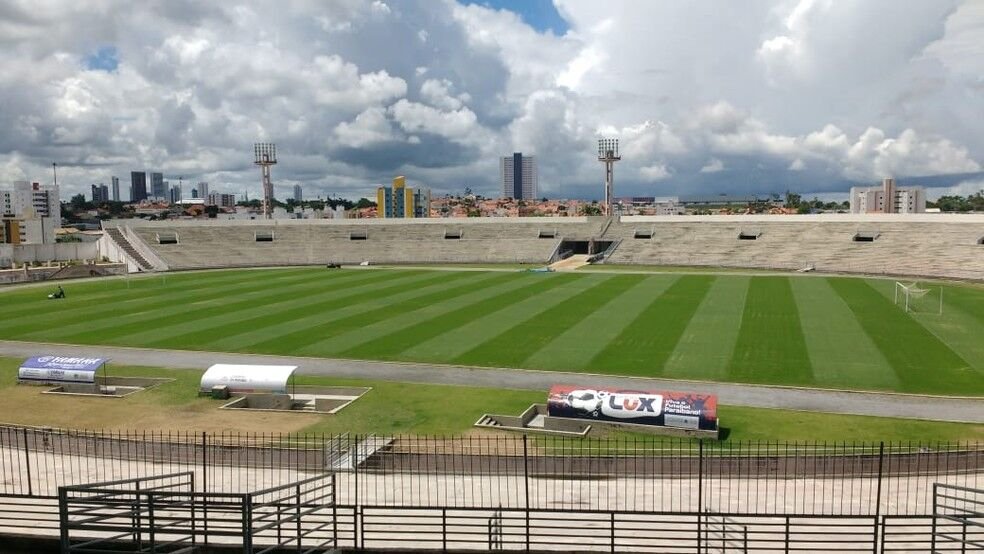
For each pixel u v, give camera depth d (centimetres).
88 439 3075
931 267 9344
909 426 3281
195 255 12031
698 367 4428
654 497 2323
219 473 2653
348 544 1959
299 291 8250
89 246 11756
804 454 2694
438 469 2678
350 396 3962
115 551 1614
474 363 4641
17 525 1855
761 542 1925
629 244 12175
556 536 1802
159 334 5734
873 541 1711
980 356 4612
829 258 10388
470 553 1709
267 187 14912
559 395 3362
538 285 8525
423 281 9138
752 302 6906
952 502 2264
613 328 5666
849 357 4612
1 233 13175
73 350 5216
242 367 3978
